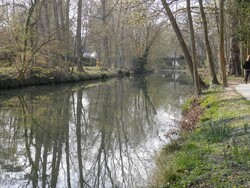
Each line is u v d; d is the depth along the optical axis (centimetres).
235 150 784
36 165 1146
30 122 1820
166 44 6625
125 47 6319
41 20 3641
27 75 3359
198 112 1537
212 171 717
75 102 2619
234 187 609
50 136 1532
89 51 8075
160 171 908
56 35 3541
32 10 2986
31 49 3042
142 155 1200
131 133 1579
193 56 2031
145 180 937
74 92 3256
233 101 1503
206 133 1037
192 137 1101
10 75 3120
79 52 4634
